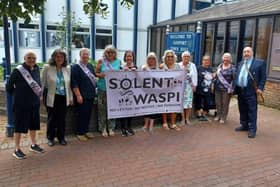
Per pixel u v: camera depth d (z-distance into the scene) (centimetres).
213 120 722
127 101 596
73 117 582
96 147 524
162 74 618
